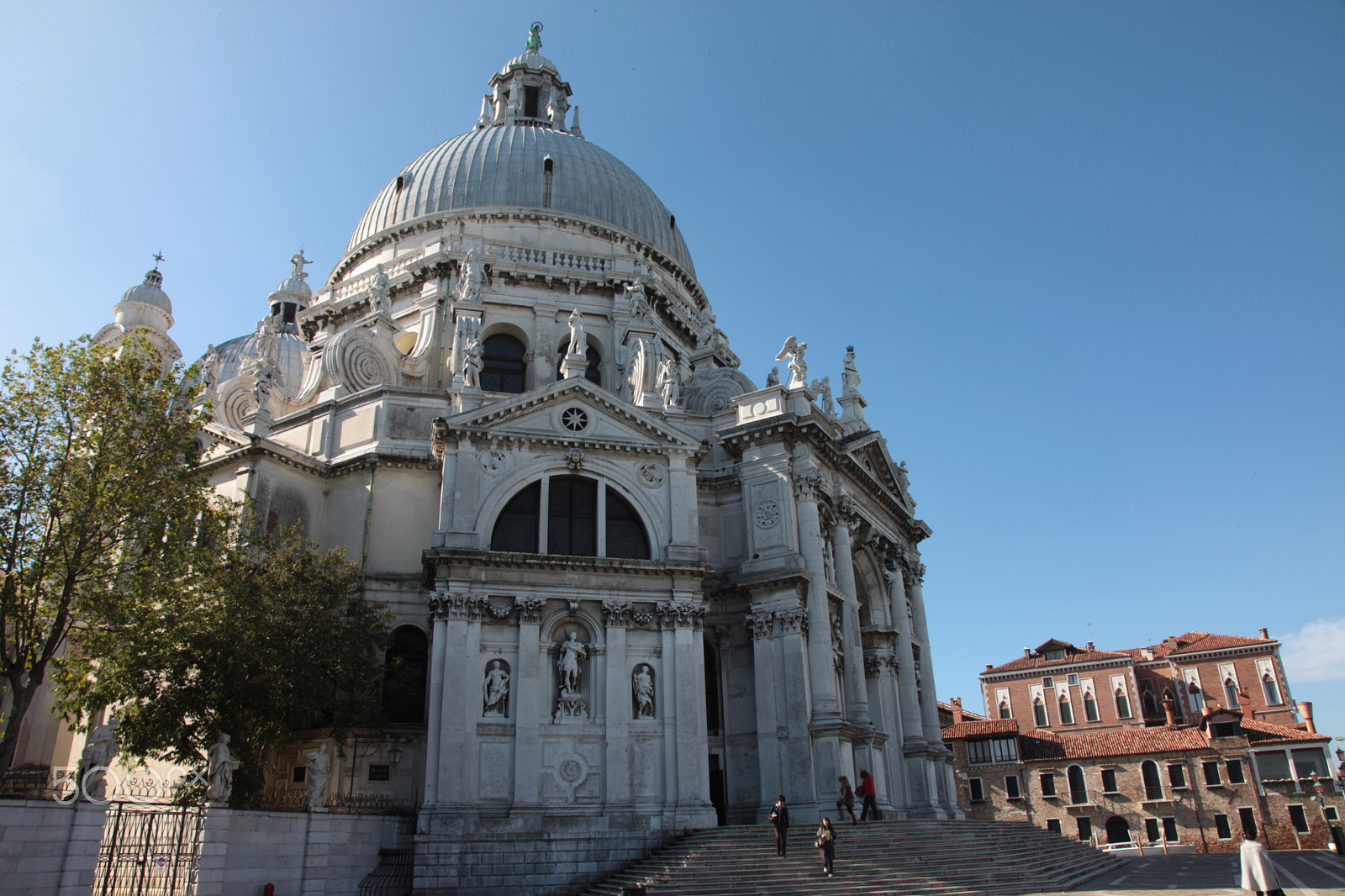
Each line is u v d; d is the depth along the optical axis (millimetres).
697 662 31875
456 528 31406
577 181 51875
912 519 49750
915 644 47656
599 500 33406
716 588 35906
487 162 51438
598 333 45812
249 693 27766
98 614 26156
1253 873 15461
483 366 44781
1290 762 61156
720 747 35156
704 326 49000
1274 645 76812
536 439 33250
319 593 30422
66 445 25750
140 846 20984
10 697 38000
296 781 32344
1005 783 67938
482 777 28922
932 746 45469
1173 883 28734
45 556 24906
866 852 27359
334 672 29750
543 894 27797
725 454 39000
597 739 30359
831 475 40000
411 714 34688
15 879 18453
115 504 25828
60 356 26188
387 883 27438
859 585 44156
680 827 29500
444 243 46156
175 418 27688
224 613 28141
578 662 31172
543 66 65750
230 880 23219
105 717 36938
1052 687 82688
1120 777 64750
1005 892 25750
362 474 37781
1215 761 62688
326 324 47906
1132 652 83000
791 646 34000
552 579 31562
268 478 36312
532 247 47250
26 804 18922
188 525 27797
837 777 32281
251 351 54656
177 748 28000
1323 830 59219
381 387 38562
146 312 50469
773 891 24547
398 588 36156
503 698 29969
